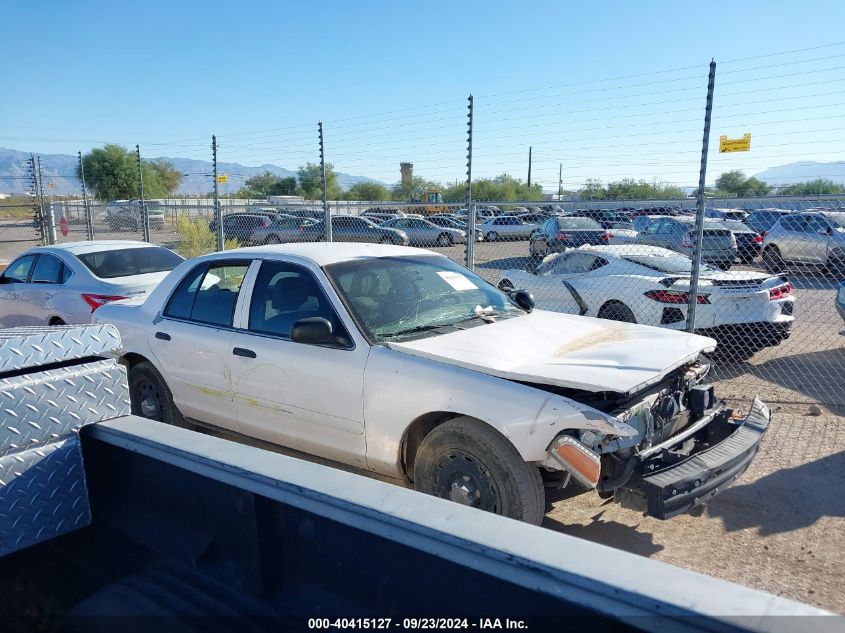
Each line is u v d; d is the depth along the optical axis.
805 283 15.00
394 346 3.94
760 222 18.25
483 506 3.54
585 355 3.88
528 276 9.21
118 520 2.38
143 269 8.59
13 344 2.13
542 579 1.33
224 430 4.99
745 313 7.48
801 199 6.65
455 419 3.66
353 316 4.17
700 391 4.04
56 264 8.43
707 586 1.23
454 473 3.65
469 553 1.44
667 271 8.05
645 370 3.54
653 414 3.76
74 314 7.92
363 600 1.73
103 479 2.43
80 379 2.30
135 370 5.52
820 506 4.38
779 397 6.77
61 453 2.26
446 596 1.56
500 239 26.06
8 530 2.15
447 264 5.21
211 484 2.06
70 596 2.28
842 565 3.67
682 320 7.50
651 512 3.25
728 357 8.24
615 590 1.24
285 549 1.90
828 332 10.08
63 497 2.29
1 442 2.11
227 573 2.02
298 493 1.75
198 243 14.65
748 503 4.44
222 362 4.73
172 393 5.24
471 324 4.41
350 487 1.73
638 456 3.34
